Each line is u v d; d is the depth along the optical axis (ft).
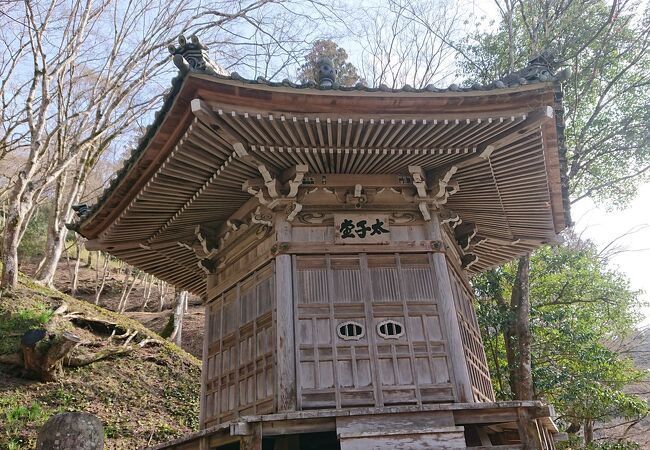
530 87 19.76
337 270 23.22
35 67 51.67
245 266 25.96
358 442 18.43
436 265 23.57
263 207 24.94
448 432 18.75
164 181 23.77
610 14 48.93
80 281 111.24
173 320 67.51
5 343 41.24
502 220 30.35
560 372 43.14
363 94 19.13
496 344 46.85
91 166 62.95
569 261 50.57
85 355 44.16
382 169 24.04
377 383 21.02
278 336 21.58
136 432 37.50
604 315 51.01
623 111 52.39
